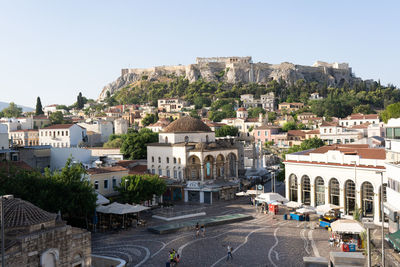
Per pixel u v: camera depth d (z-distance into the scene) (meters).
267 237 62.31
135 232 65.94
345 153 78.81
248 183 110.69
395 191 55.44
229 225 71.12
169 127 110.19
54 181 60.22
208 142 106.50
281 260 50.72
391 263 40.34
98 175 78.31
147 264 49.31
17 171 67.88
